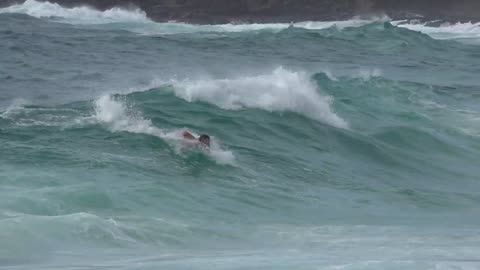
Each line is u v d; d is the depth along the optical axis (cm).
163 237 3647
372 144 6338
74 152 4919
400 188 5400
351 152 6178
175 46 12606
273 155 5653
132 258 3216
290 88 6631
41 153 4838
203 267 3086
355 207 4769
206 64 10388
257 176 5106
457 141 6844
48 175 4419
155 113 5956
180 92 6353
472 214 4822
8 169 4478
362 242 3784
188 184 4656
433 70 11256
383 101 7619
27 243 3266
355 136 6397
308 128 6359
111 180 4466
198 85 6450
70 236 3403
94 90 7675
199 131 5828
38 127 5428
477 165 6316
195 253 3391
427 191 5416
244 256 3325
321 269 3036
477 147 6756
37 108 5900
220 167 5050
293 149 5947
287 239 3819
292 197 4803
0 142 5050
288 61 11381
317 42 13825
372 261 3152
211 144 5594
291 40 13938
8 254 3141
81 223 3516
